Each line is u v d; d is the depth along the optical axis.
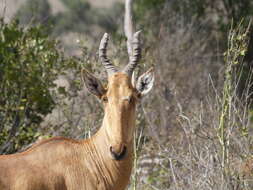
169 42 40.28
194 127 25.17
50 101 28.89
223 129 22.58
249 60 41.12
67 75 30.80
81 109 30.16
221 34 44.44
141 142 29.84
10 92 27.89
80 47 31.25
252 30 40.94
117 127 19.17
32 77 27.97
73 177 19.75
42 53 28.83
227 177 22.66
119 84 19.72
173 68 38.69
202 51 42.50
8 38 28.67
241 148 23.44
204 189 23.25
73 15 76.88
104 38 20.77
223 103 22.70
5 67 27.59
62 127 29.53
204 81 36.38
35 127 29.00
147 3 46.50
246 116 26.17
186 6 46.00
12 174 19.16
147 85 20.95
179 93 36.09
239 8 45.06
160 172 27.83
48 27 33.69
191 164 24.17
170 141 29.12
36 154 19.75
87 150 20.33
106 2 94.62
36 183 19.16
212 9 46.78
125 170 20.20
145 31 42.31
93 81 20.17
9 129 28.08
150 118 31.64
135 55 20.94
